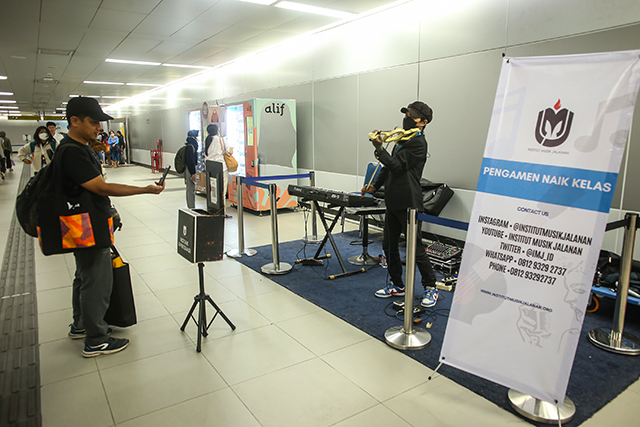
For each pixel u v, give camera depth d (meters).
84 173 2.25
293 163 7.07
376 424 1.90
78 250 2.38
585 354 2.47
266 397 2.11
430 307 3.16
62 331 2.87
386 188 3.04
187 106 11.73
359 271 3.99
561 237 1.77
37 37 6.33
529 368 1.84
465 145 4.41
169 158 13.82
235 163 6.76
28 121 32.81
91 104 2.32
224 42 6.93
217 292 3.54
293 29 6.11
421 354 2.51
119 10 5.02
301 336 2.75
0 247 5.04
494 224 1.94
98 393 2.15
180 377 2.29
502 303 1.92
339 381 2.24
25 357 2.53
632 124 3.13
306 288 3.61
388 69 5.22
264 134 6.72
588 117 1.70
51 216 2.27
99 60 8.42
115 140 17.36
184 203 8.10
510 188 1.90
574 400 2.04
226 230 5.82
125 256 4.63
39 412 2.00
